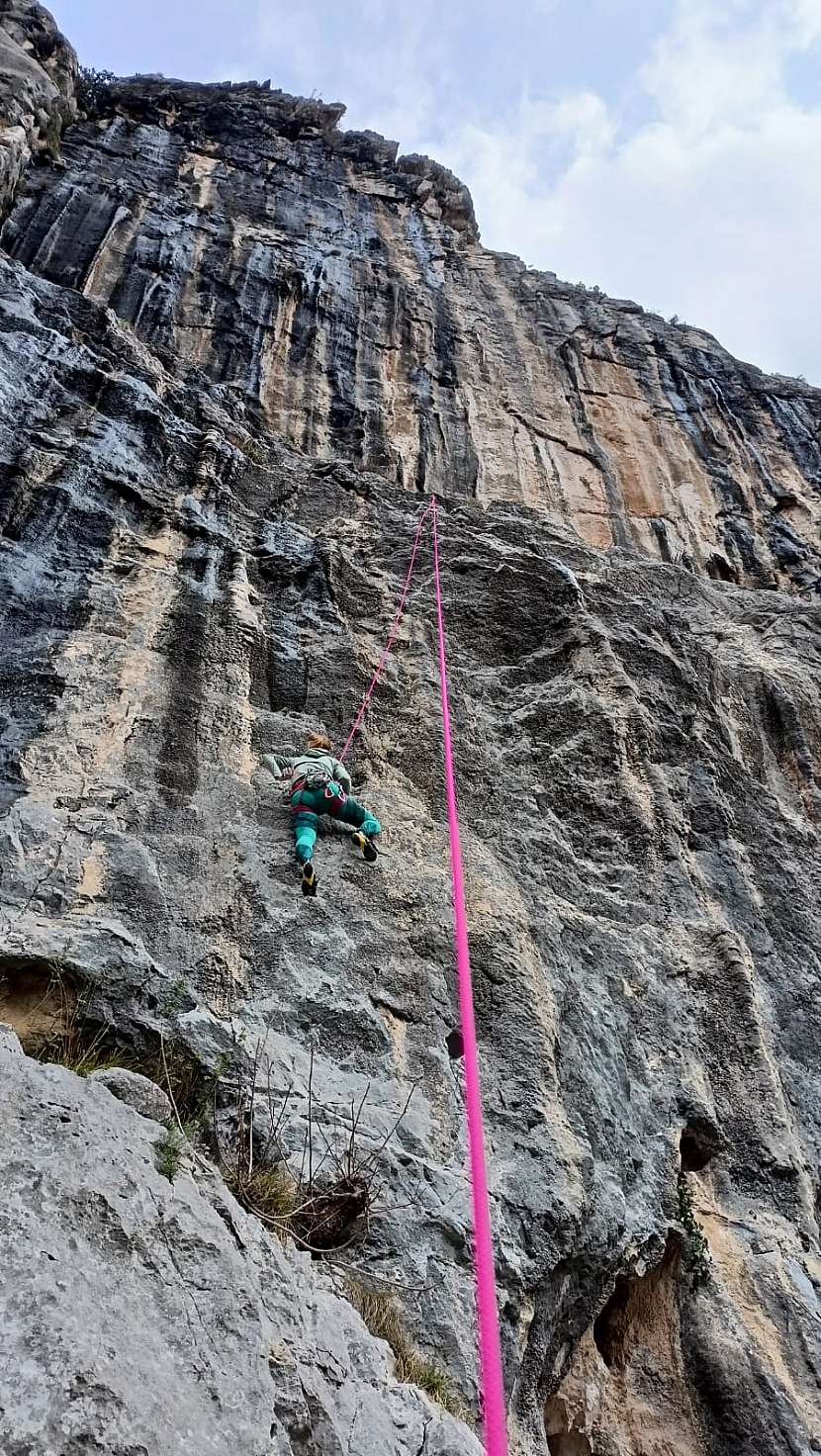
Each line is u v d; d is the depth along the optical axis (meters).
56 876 5.05
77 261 16.14
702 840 8.85
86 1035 4.23
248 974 5.19
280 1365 2.79
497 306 21.41
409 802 7.30
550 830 7.93
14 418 8.62
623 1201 5.34
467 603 10.28
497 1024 5.62
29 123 17.56
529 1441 4.09
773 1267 5.84
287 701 7.77
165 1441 2.21
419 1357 3.72
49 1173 2.77
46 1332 2.27
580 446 17.69
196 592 8.08
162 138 22.25
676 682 10.51
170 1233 2.89
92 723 6.36
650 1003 6.95
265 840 6.14
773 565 16.59
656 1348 5.48
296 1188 3.93
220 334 16.17
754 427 20.25
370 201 23.94
